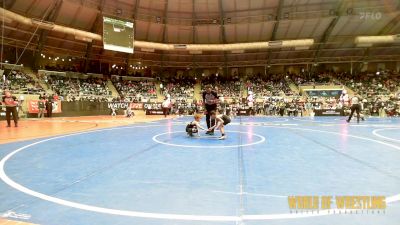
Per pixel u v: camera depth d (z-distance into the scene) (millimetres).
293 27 37219
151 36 39156
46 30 31359
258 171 4852
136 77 45125
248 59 44562
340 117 27266
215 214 3010
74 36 32469
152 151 6941
